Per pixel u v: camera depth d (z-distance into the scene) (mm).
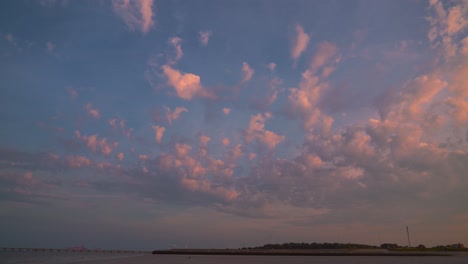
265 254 158000
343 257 125250
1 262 115938
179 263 90750
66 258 145000
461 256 119625
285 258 122188
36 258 148500
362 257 123625
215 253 174375
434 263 80500
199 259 115812
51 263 98812
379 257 121625
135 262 96688
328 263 85562
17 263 106812
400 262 85875
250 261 100375
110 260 112500
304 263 86812
